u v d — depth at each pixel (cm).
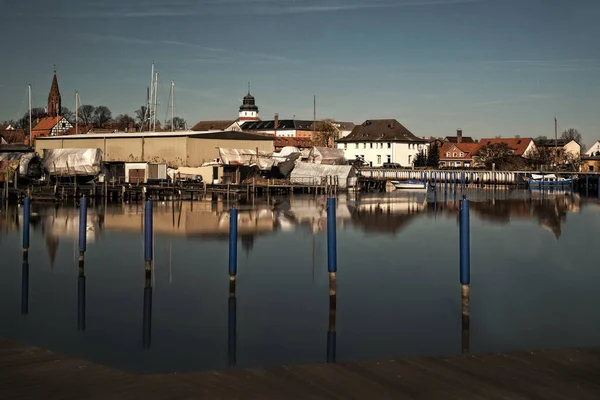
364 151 16788
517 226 4981
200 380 1402
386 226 4922
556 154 15612
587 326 2098
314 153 10981
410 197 8888
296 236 4234
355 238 4178
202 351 1822
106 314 2227
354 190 9981
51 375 1432
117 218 5316
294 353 1802
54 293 2534
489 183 13350
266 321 2139
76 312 2256
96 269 3017
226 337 1958
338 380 1409
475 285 2717
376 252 3584
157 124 16038
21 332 2011
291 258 3341
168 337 1961
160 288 2625
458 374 1450
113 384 1376
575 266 3170
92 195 7656
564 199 8519
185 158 9894
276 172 9819
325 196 8750
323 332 2017
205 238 4084
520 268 3109
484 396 1317
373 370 1480
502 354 1606
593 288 2669
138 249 3600
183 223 4956
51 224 4809
